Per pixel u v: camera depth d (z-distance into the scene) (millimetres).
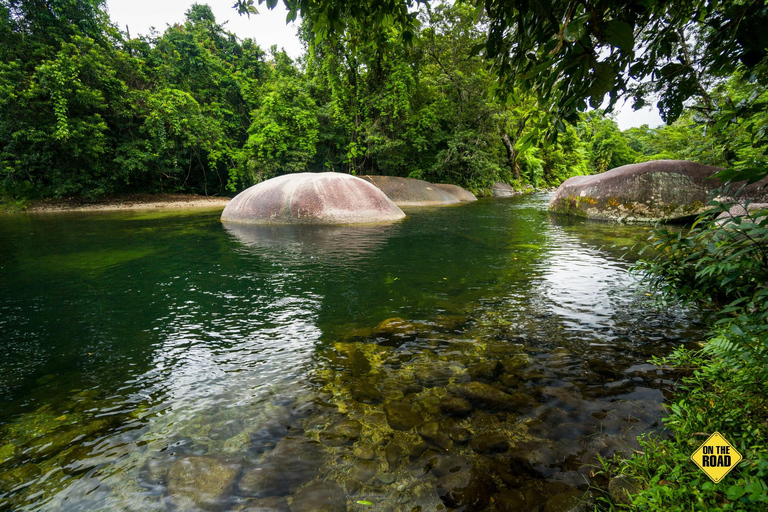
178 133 19469
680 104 1861
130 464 1732
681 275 2352
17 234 8969
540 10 1283
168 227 9883
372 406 2135
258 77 25047
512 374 2424
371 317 3498
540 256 5824
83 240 7914
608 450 1738
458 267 5254
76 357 2803
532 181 28141
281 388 2342
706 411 1785
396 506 1479
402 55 18281
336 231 8656
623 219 9500
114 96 18047
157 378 2492
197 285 4609
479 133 20484
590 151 42031
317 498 1519
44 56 16641
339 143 22234
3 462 1750
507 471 1640
